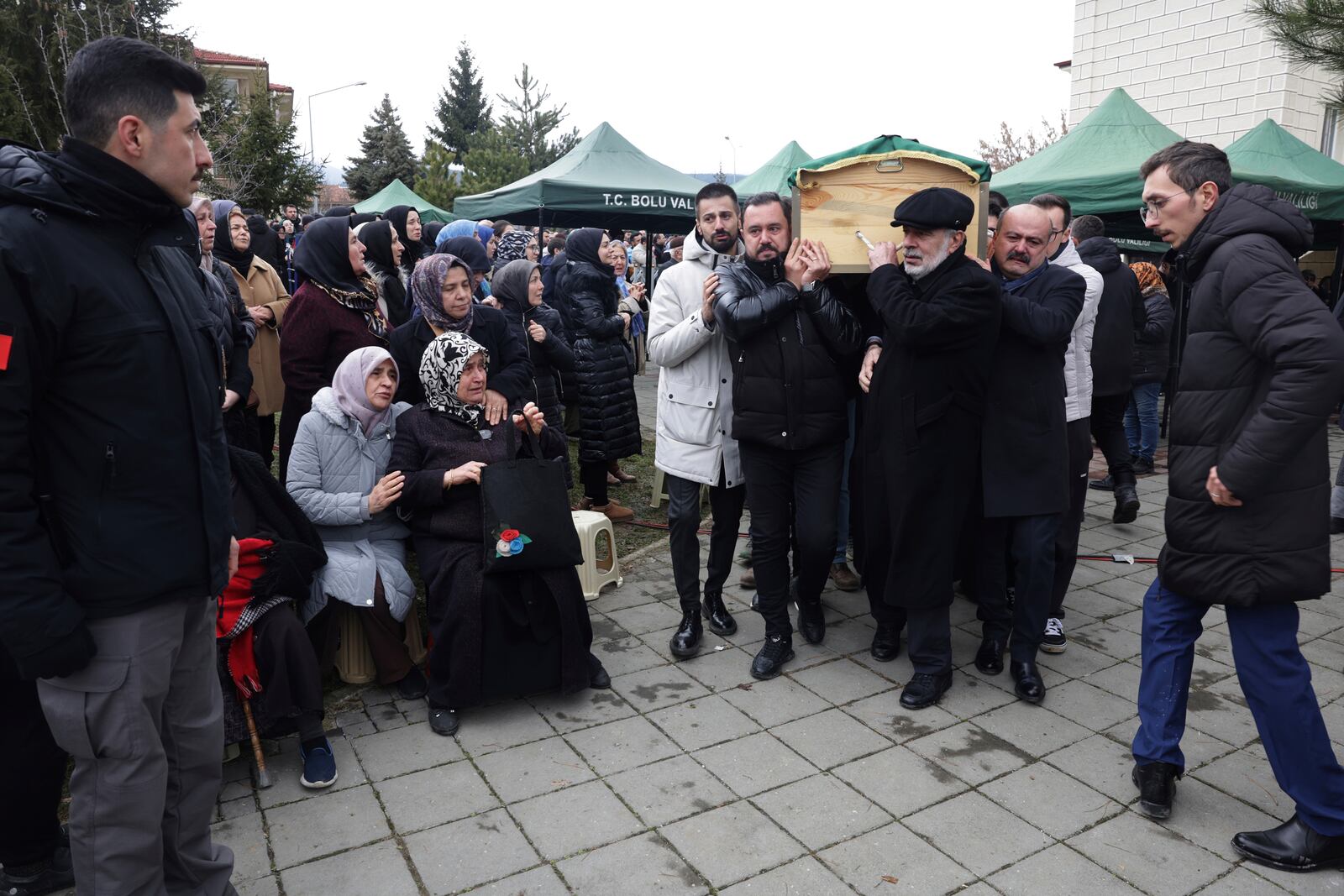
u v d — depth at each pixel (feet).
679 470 12.59
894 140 11.48
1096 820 9.16
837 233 11.35
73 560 6.15
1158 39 40.24
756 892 8.13
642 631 13.89
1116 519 18.78
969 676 12.37
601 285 18.56
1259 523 8.05
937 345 10.47
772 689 12.02
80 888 6.72
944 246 10.43
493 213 32.07
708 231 12.53
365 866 8.51
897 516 11.06
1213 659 12.84
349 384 11.45
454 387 11.56
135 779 6.56
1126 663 12.75
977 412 10.89
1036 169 25.72
